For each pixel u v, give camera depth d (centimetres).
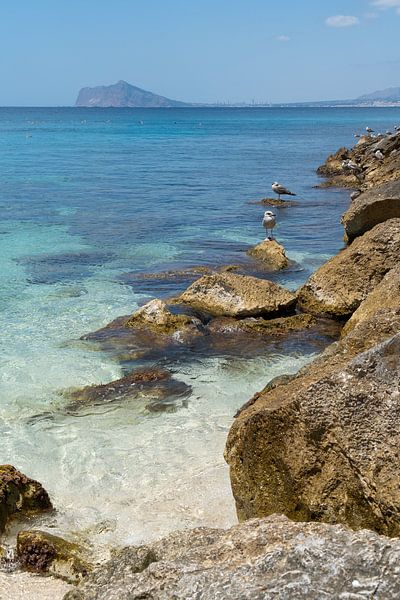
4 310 1628
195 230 2772
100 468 923
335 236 2667
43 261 2177
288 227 2866
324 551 435
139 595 438
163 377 1234
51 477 902
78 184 4347
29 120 19512
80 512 819
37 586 672
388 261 1585
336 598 400
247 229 2809
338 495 608
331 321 1562
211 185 4347
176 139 9975
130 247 2416
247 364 1319
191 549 483
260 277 1989
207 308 1600
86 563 701
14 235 2608
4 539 764
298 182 4594
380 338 848
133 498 847
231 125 15588
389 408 605
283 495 656
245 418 711
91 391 1174
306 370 892
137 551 507
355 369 638
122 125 15850
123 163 5916
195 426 1048
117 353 1352
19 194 3825
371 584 406
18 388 1179
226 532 505
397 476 571
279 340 1445
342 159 5206
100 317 1585
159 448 977
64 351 1359
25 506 808
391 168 3288
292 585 411
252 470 686
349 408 617
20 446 985
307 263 2166
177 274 1997
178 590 429
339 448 611
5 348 1369
